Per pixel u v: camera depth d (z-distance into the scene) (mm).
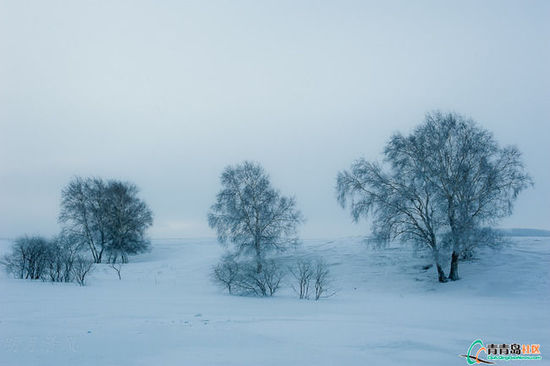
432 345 8461
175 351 7590
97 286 24453
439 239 26953
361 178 29062
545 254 30016
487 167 25266
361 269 32219
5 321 10711
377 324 11219
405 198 26922
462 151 26219
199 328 9969
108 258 51469
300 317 12750
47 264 28797
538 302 19219
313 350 7852
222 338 8805
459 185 25781
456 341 8992
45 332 9141
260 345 8219
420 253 34438
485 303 18672
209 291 23875
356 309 15633
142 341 8367
